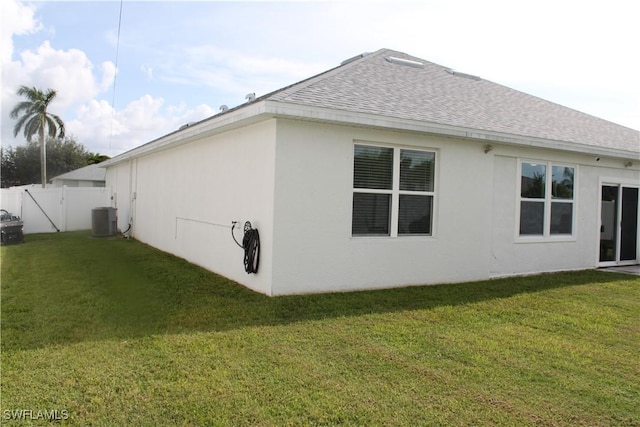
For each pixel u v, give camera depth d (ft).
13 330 16.56
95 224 51.47
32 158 141.90
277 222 22.09
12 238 44.55
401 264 25.89
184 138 31.58
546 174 32.48
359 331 16.97
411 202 26.40
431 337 16.47
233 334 16.29
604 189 36.83
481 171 28.89
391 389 11.94
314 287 23.22
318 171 23.07
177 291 23.38
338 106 22.49
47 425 9.78
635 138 40.93
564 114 40.24
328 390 11.77
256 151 23.90
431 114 26.50
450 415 10.60
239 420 10.14
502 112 33.19
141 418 10.15
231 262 26.78
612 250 37.24
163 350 14.48
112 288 24.00
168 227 38.91
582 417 10.71
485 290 25.57
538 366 13.89
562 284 28.02
